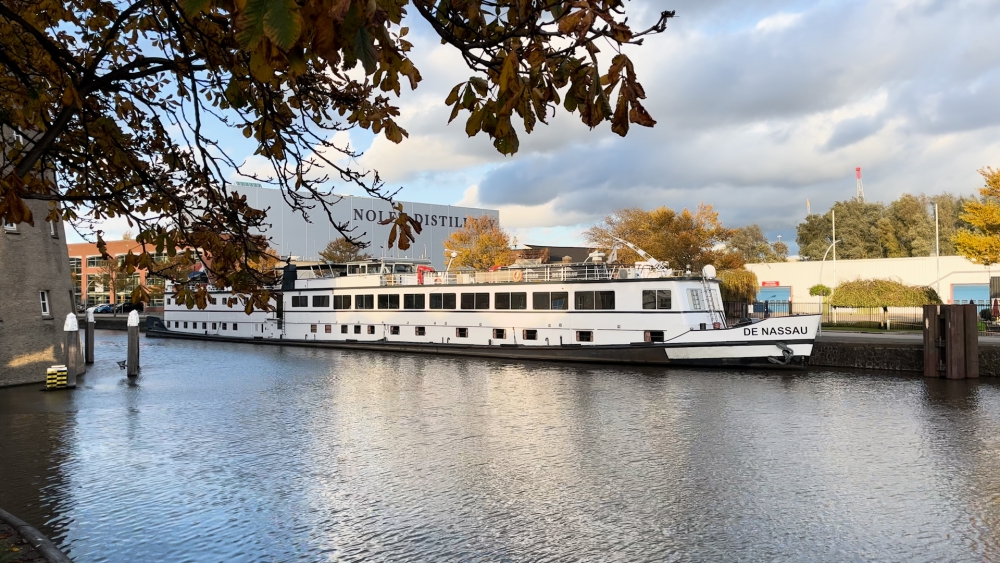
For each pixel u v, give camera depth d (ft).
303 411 76.74
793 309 185.98
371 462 54.65
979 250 132.05
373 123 17.87
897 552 36.76
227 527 41.01
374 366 117.70
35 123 22.31
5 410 78.33
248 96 19.48
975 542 37.86
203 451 58.54
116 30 18.47
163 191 20.66
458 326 130.41
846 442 59.16
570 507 43.88
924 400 77.36
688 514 42.42
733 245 330.54
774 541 38.24
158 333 196.24
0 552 26.13
